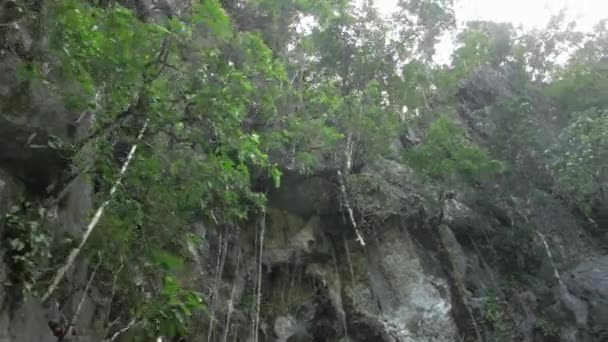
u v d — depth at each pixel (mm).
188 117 7000
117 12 6645
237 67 9641
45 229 6375
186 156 7543
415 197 16000
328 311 13320
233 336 11547
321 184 14508
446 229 16141
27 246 5934
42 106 6664
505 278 16719
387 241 14906
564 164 17922
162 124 7066
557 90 21547
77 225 7277
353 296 13734
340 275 14133
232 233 13039
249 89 7332
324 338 13047
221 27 7098
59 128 6867
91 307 7734
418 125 18641
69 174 6930
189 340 10250
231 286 12328
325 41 16797
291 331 12758
